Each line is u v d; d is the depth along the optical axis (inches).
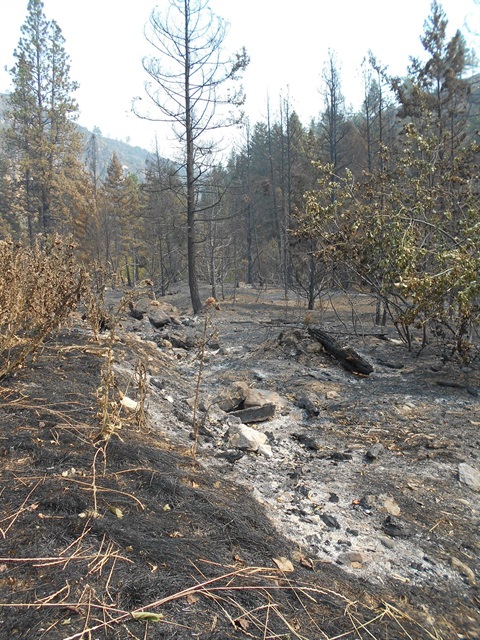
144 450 127.7
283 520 121.6
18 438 120.0
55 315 197.3
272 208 1595.7
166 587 80.8
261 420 203.2
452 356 322.3
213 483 126.1
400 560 114.3
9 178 2003.0
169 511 104.0
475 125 1053.8
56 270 212.7
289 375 273.1
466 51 808.9
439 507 142.5
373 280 362.0
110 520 95.0
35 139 1350.9
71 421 135.6
